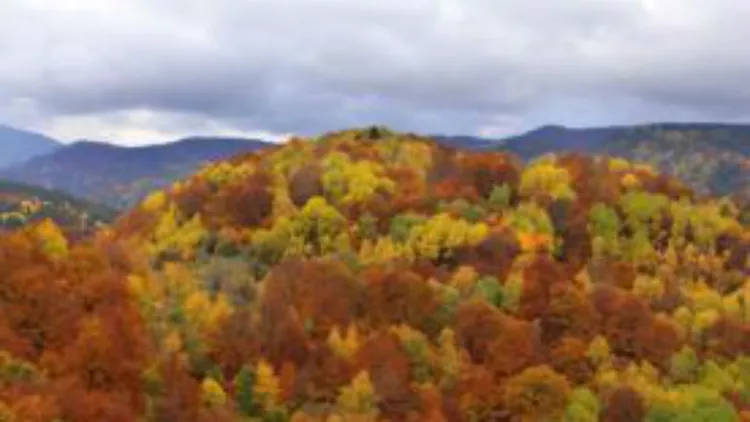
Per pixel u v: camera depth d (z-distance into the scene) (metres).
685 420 105.50
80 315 97.38
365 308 117.38
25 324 94.94
